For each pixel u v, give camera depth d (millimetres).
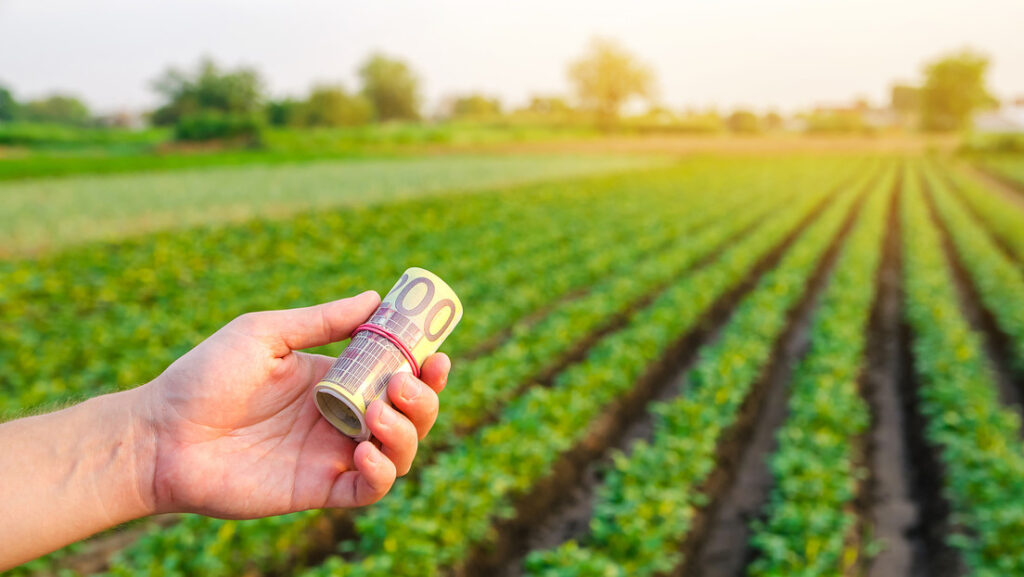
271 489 1732
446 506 5035
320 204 23031
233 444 1732
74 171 34594
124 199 23484
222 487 1676
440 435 6562
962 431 6945
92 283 12016
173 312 10875
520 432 6363
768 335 9984
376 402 1702
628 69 103500
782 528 5289
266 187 28000
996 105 124062
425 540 4797
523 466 5934
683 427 6660
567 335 9656
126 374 7773
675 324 10328
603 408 7691
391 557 4559
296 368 1890
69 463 1532
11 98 92188
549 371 9055
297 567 4945
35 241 15711
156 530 4727
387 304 1889
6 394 7457
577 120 109188
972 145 77750
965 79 103875
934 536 5766
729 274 14547
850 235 22188
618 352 8531
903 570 5473
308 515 5090
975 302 14539
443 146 72188
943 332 10117
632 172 44750
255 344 1790
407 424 1719
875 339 11641
